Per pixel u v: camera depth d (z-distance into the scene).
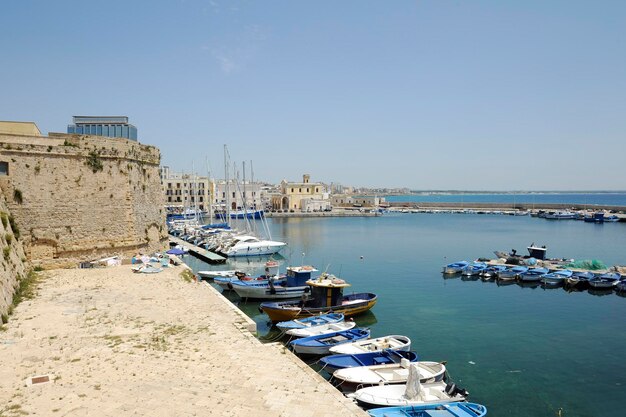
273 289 36.34
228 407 14.23
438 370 21.03
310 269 39.03
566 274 46.84
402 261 60.28
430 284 45.72
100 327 22.22
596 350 26.58
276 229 113.00
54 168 39.31
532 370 23.59
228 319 24.41
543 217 152.00
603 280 43.12
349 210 188.75
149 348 19.42
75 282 32.97
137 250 45.75
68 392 14.77
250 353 19.44
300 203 178.50
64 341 20.03
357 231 106.50
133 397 14.54
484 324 31.80
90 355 18.38
